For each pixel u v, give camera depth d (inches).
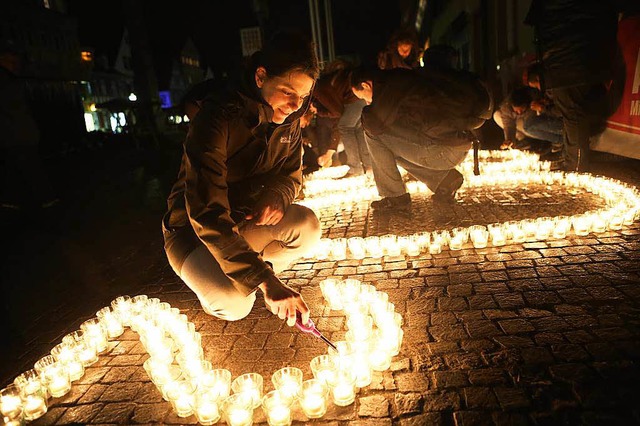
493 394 90.7
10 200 354.6
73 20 1314.0
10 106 317.4
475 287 136.4
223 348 120.6
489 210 209.5
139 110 912.9
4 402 99.3
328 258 173.9
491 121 449.7
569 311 117.3
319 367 100.5
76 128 1269.7
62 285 183.0
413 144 211.6
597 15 233.0
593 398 86.3
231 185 118.6
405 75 203.9
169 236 120.4
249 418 89.4
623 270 135.8
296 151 128.2
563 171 267.1
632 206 182.7
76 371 112.4
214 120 100.7
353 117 287.1
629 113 253.6
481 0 581.3
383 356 102.3
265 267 99.4
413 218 210.8
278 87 97.8
